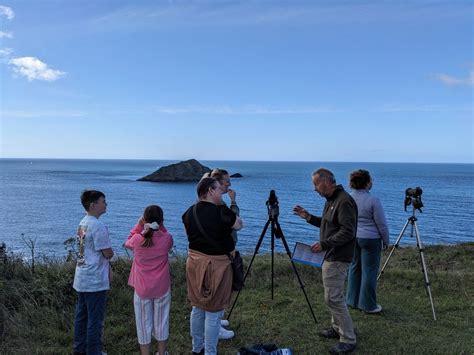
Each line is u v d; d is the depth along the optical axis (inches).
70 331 193.8
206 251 159.3
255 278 287.3
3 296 204.4
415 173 6801.2
